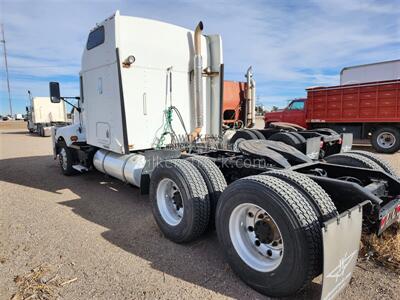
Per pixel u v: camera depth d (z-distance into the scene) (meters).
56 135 7.66
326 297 2.14
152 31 4.99
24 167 8.66
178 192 3.52
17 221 4.23
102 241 3.55
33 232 3.83
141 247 3.39
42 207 4.86
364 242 3.18
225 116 11.27
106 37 4.92
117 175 5.39
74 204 5.01
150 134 5.11
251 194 2.49
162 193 3.68
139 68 4.90
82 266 2.98
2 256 3.20
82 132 6.77
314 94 13.05
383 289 2.52
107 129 5.31
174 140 5.39
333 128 12.87
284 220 2.25
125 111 4.80
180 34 5.37
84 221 4.21
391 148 11.28
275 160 3.42
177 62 5.36
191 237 3.29
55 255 3.22
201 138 5.66
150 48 4.98
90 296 2.51
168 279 2.74
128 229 3.91
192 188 3.21
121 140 4.95
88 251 3.30
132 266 2.97
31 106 23.78
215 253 3.22
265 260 2.55
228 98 11.18
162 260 3.09
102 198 5.33
